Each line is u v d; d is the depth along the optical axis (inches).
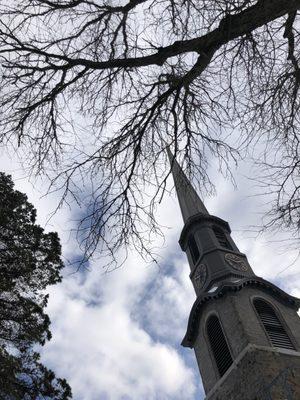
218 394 813.9
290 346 839.7
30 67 206.4
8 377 402.3
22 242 499.8
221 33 197.3
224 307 943.0
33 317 466.3
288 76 222.4
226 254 1143.0
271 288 992.2
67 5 203.3
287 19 214.2
